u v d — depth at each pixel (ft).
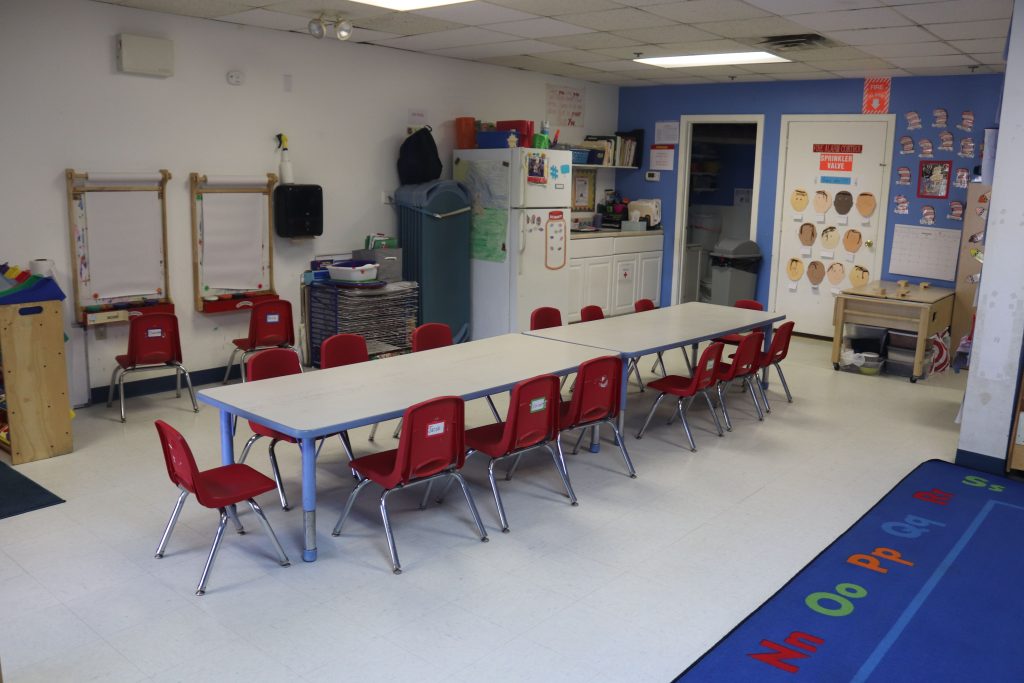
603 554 12.39
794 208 29.78
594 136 32.04
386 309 23.79
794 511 14.17
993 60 22.88
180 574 11.55
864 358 24.36
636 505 14.28
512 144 24.94
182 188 20.47
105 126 18.86
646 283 32.86
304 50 22.27
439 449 11.95
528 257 25.34
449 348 16.52
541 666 9.50
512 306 25.36
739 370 18.51
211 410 19.35
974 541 13.08
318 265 23.48
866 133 27.84
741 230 36.06
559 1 17.17
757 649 9.93
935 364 24.56
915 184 27.09
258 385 13.44
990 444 16.21
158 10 19.15
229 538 12.70
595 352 16.21
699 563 12.16
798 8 17.13
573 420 14.56
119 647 9.74
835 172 28.68
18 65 17.37
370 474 11.93
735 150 35.65
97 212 18.98
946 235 26.61
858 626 10.52
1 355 15.52
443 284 25.35
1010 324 15.64
